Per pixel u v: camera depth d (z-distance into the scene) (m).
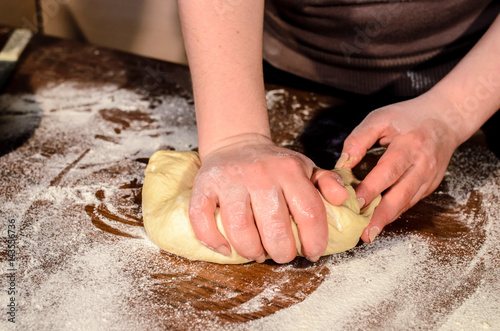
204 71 0.88
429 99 0.95
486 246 0.89
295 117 1.32
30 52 1.67
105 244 0.89
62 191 1.03
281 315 0.75
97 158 1.15
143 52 2.04
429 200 1.02
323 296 0.78
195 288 0.80
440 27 1.20
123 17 1.98
